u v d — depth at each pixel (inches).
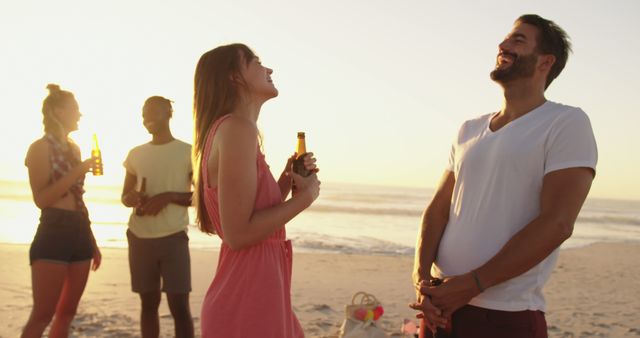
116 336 202.5
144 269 172.2
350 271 382.0
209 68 88.8
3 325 210.8
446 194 109.4
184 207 173.6
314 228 786.2
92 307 242.5
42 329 142.0
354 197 2090.3
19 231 602.5
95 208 1037.2
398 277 367.6
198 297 275.6
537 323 93.7
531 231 89.0
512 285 92.7
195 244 513.3
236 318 84.6
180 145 175.9
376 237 693.9
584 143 90.7
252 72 88.8
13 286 277.1
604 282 386.3
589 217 1579.7
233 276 85.7
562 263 485.1
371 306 193.2
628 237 948.0
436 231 107.7
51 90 148.4
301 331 94.0
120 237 574.2
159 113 173.2
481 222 96.9
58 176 145.9
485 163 98.1
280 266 88.4
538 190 93.3
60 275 144.3
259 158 85.8
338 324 235.0
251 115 89.8
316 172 99.2
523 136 94.3
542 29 97.3
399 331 225.5
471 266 97.0
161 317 231.0
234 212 80.4
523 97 98.5
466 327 95.0
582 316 273.6
